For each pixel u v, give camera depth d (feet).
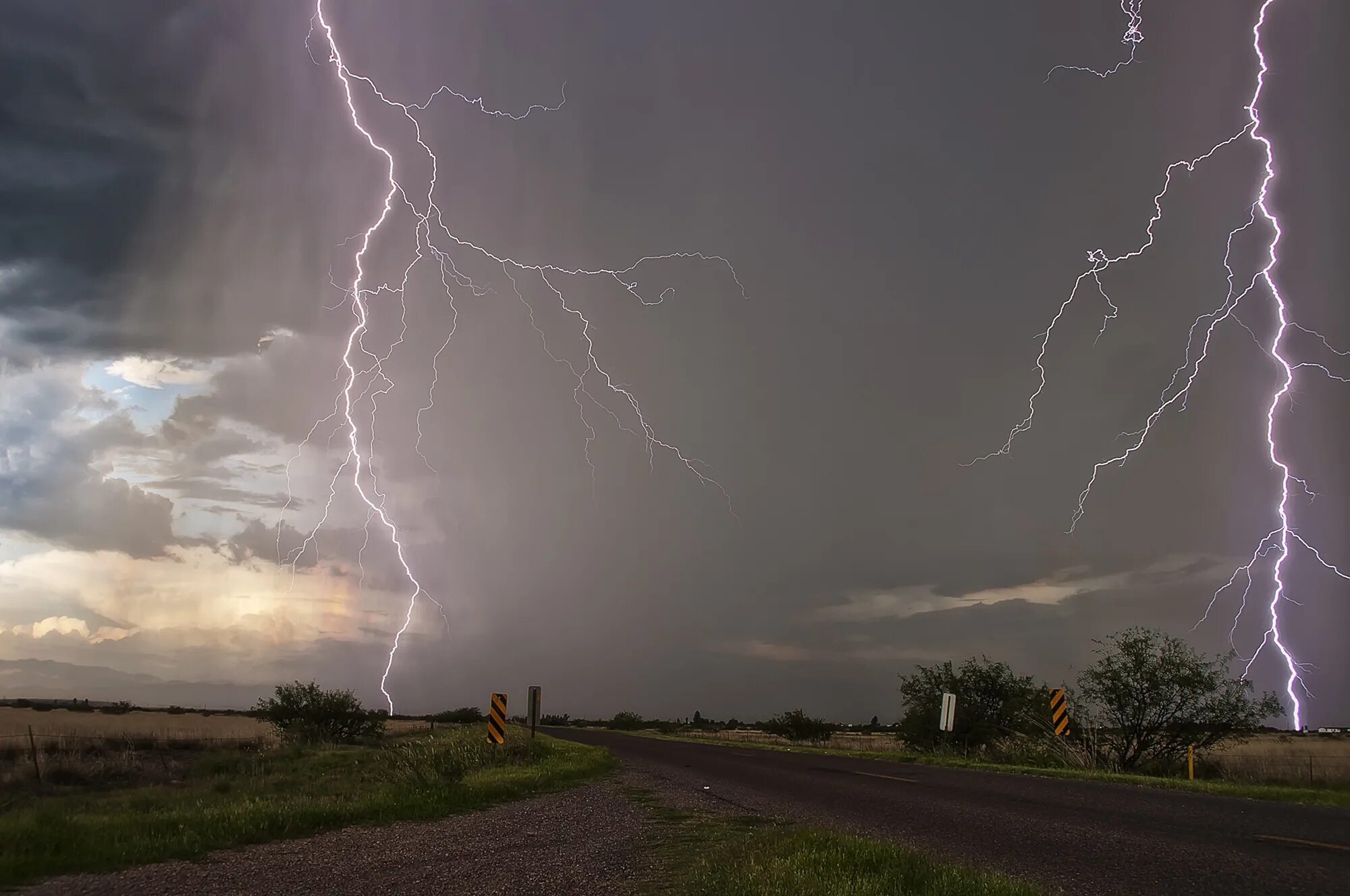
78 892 28.27
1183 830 38.91
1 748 95.04
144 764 88.07
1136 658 89.04
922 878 27.22
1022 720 104.68
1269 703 87.71
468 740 93.97
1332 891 26.55
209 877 30.76
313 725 151.23
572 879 30.42
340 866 33.12
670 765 90.43
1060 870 30.17
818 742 172.04
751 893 25.98
